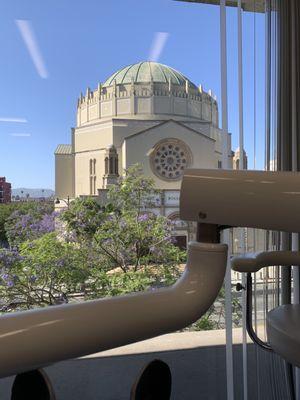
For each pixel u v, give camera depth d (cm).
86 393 165
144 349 174
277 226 25
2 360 20
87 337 22
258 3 179
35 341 20
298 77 175
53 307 22
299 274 171
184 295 25
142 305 24
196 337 187
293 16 175
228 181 26
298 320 62
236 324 188
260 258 67
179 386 176
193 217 27
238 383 179
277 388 171
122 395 166
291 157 174
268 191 26
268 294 169
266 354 175
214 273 27
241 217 26
